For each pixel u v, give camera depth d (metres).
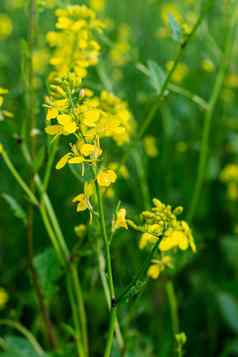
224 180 4.34
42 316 2.89
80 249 2.75
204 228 4.33
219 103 4.80
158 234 1.88
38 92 3.12
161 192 4.34
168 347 3.36
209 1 2.71
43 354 2.81
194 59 5.16
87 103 1.94
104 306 3.66
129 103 4.62
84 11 2.81
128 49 3.55
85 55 2.77
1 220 4.12
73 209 3.95
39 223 3.99
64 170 3.96
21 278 3.87
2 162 4.13
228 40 3.39
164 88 2.82
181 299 3.85
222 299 3.83
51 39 2.77
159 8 5.48
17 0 5.68
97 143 1.83
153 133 4.70
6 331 3.65
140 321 3.70
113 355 2.87
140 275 1.91
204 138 3.39
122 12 5.72
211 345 3.76
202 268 4.13
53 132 1.83
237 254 4.07
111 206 3.54
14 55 5.12
